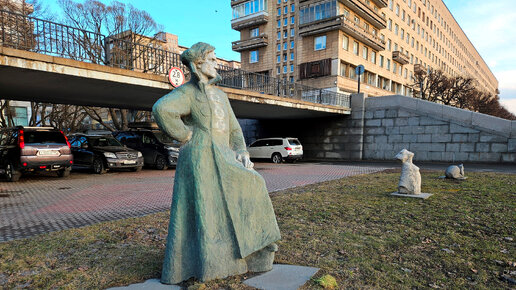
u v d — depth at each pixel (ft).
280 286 8.01
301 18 117.08
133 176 39.37
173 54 38.68
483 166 46.78
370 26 126.62
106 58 32.40
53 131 36.63
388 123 62.85
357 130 67.26
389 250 11.57
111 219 17.65
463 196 21.52
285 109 57.26
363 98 66.39
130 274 9.37
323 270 9.44
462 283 8.91
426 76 145.59
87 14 77.15
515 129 48.16
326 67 110.83
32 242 12.80
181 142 8.27
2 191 28.27
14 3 58.65
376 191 24.21
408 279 9.09
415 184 21.90
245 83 53.98
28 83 32.07
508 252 11.29
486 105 145.59
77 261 10.63
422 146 58.18
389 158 62.85
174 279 8.21
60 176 38.55
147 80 33.83
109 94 40.06
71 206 21.40
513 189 23.88
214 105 8.23
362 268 9.86
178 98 7.99
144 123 54.80
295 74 128.98
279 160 62.39
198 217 7.93
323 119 72.90
